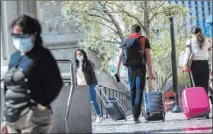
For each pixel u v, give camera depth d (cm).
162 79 3612
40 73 428
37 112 428
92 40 2250
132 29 911
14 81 430
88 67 1054
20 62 434
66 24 2373
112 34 2292
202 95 889
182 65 922
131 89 909
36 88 427
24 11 830
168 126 799
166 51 2816
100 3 2100
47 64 429
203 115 899
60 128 659
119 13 2188
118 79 949
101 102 1255
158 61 3231
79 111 666
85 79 1047
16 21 430
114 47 2298
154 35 2523
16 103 428
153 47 2636
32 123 430
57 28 2456
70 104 638
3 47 799
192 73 917
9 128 442
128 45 891
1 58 793
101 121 1073
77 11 2112
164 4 2070
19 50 436
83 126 664
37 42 440
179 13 2092
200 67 905
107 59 2309
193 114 891
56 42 2456
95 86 1068
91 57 2352
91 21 2186
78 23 2202
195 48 903
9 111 428
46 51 436
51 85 427
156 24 2406
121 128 820
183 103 910
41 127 435
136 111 909
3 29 801
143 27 2089
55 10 2434
